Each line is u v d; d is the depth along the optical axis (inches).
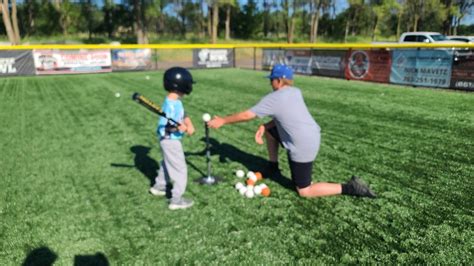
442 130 281.4
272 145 184.4
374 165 205.2
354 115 337.4
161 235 133.3
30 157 222.7
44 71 703.7
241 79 628.4
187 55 1263.5
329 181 183.3
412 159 214.8
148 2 1615.4
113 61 774.5
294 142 150.5
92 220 144.6
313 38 1884.8
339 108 370.6
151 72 775.1
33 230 137.6
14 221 144.3
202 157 219.5
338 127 292.2
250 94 461.7
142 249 125.1
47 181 184.9
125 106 384.5
